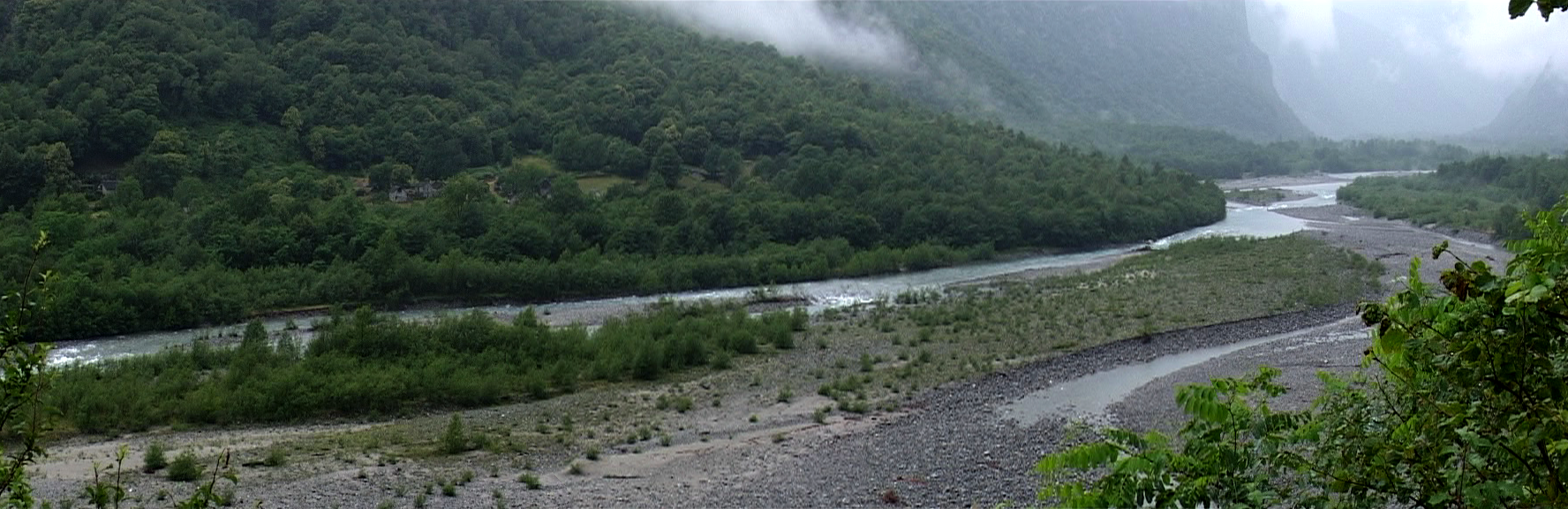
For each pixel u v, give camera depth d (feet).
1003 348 124.88
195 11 261.03
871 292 186.19
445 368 104.99
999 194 269.44
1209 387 21.15
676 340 120.06
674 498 69.72
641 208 225.97
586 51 343.67
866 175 259.80
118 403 91.86
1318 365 108.68
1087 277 188.34
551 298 183.21
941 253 227.81
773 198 243.19
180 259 171.53
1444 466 17.92
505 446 83.87
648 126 294.46
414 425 92.53
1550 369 15.71
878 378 109.91
